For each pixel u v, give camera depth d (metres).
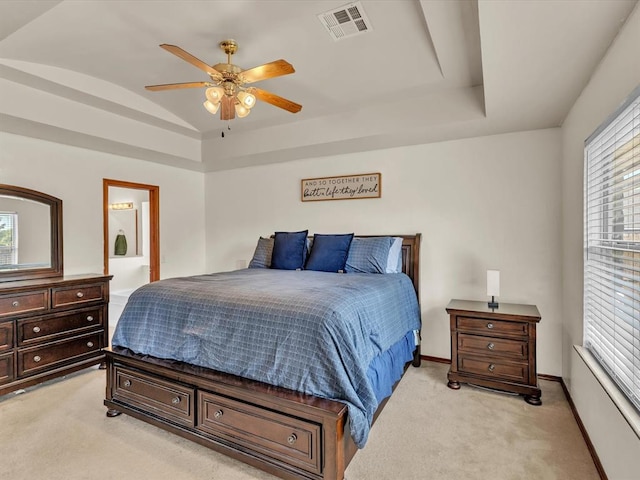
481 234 3.43
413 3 2.06
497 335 2.80
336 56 2.63
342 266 3.56
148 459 2.00
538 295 3.20
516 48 1.79
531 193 3.23
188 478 1.85
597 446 1.93
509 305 3.10
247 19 2.20
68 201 3.70
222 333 2.09
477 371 2.86
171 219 4.81
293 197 4.50
